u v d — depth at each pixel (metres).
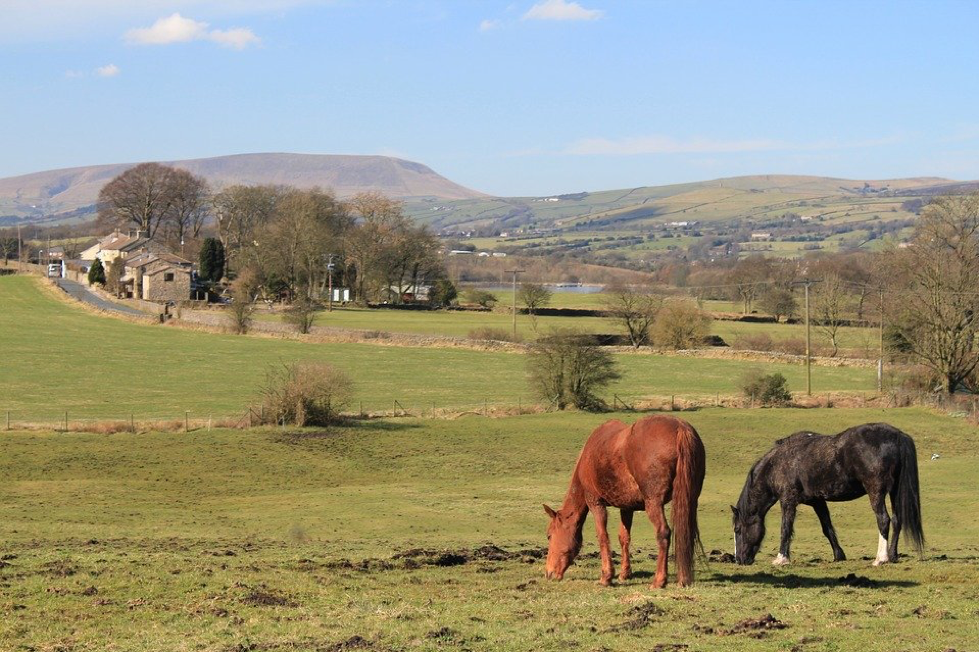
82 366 87.75
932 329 74.12
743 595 16.16
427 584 18.06
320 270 156.50
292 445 50.88
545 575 19.08
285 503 38.19
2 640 13.74
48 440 48.75
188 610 15.31
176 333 113.44
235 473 44.88
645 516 36.69
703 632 13.66
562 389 65.19
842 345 104.44
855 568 20.33
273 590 16.80
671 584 17.31
